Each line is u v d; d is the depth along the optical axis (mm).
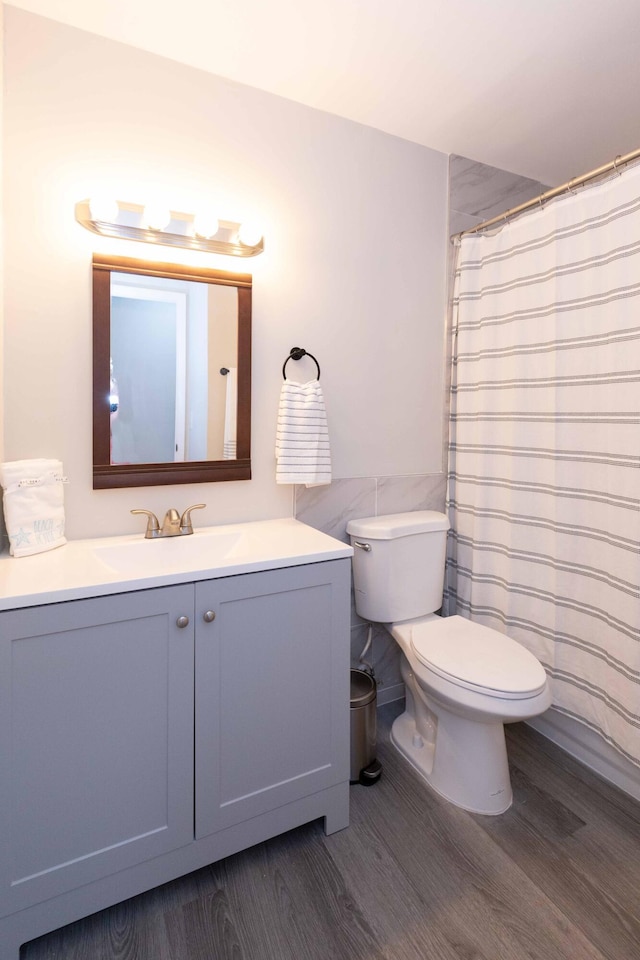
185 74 1602
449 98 1783
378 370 2031
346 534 1997
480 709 1420
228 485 1756
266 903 1254
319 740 1433
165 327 1595
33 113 1405
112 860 1171
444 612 2258
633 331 1479
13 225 1393
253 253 1674
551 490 1761
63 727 1098
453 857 1390
